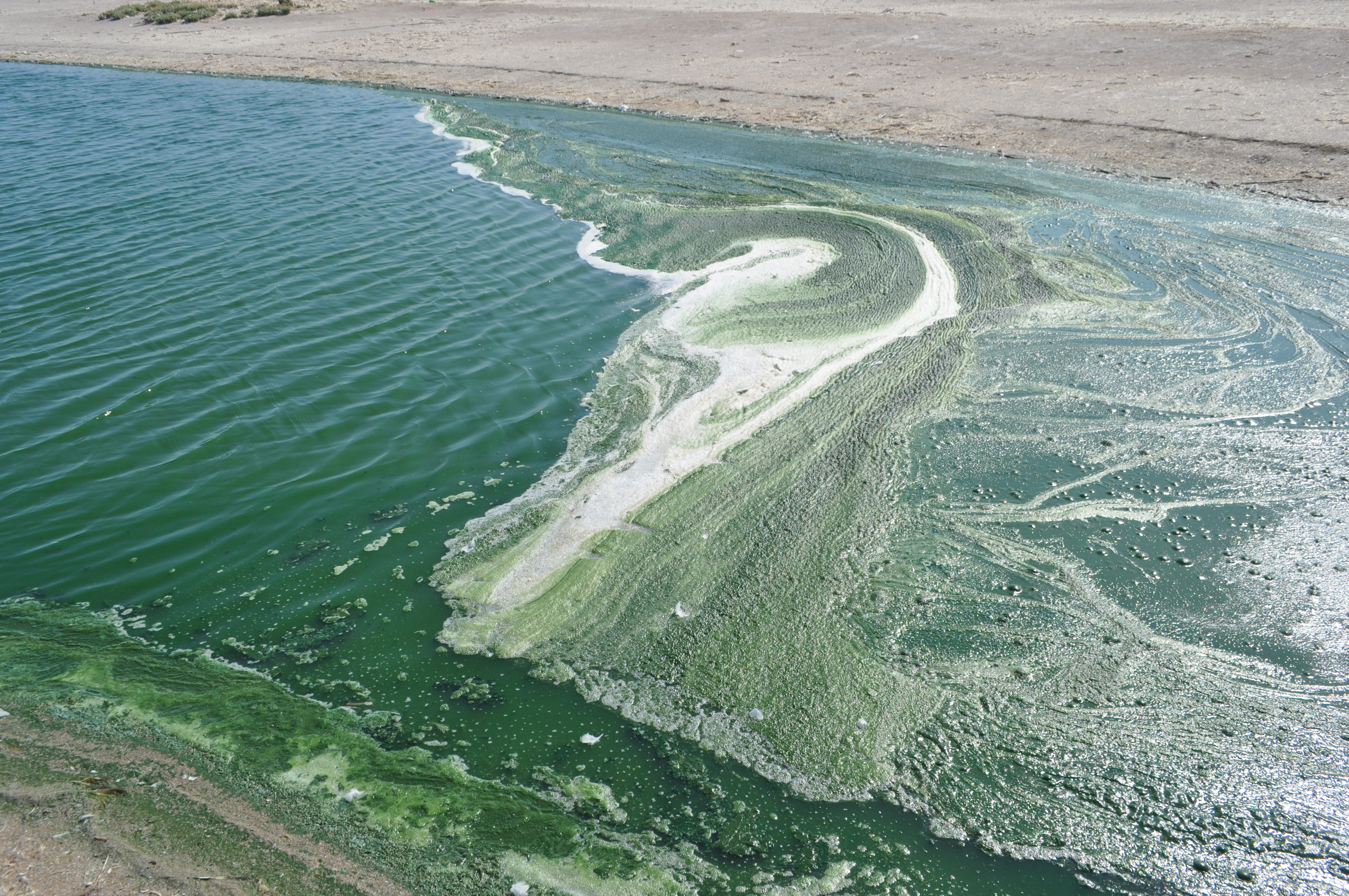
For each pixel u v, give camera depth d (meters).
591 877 4.32
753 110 18.17
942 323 9.87
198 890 4.04
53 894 3.94
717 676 5.54
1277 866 4.38
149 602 6.11
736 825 4.65
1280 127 14.49
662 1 28.64
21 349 9.14
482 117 18.89
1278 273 10.59
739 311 10.36
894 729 5.16
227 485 7.27
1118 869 4.41
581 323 10.22
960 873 4.41
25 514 6.82
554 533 6.82
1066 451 7.68
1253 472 7.33
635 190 14.50
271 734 5.11
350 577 6.40
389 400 8.54
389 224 13.02
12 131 17.64
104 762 4.83
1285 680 5.43
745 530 6.80
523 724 5.25
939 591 6.17
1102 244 11.57
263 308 10.20
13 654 5.61
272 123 18.48
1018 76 18.58
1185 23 20.81
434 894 4.18
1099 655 5.64
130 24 30.14
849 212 13.06
